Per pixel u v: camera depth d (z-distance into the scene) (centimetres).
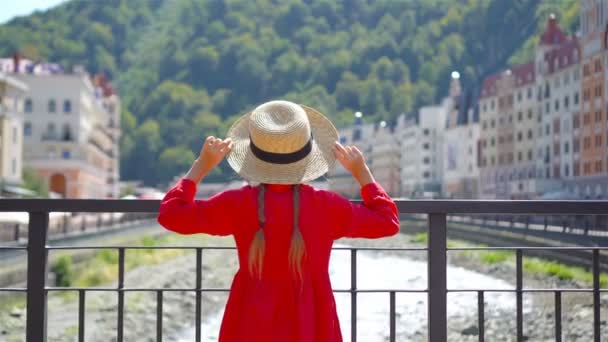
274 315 340
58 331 1989
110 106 14412
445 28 17262
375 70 18425
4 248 435
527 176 8038
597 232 2823
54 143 9962
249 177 347
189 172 365
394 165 14288
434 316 438
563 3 12169
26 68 10331
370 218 355
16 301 2162
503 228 3719
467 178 10475
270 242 344
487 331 1758
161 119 19325
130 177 18600
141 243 4984
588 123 5534
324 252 351
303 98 18675
